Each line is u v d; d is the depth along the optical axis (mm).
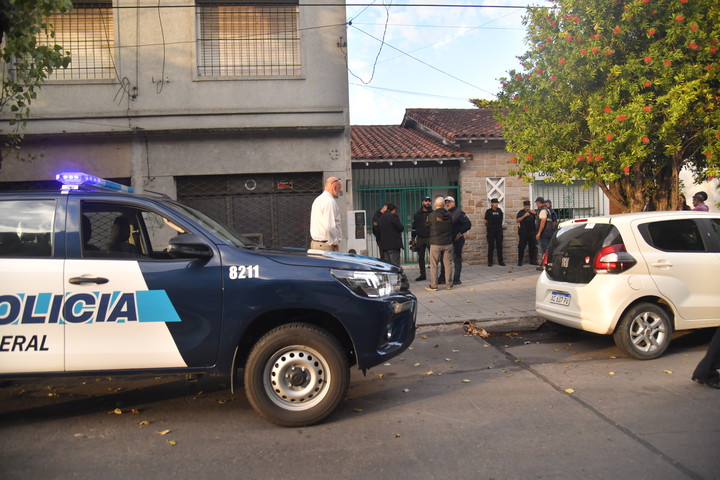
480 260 13531
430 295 9250
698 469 3137
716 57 6824
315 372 4000
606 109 6887
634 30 7215
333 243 6977
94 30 9867
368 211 13203
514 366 5547
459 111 16391
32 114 9508
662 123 7035
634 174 8148
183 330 3896
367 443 3672
